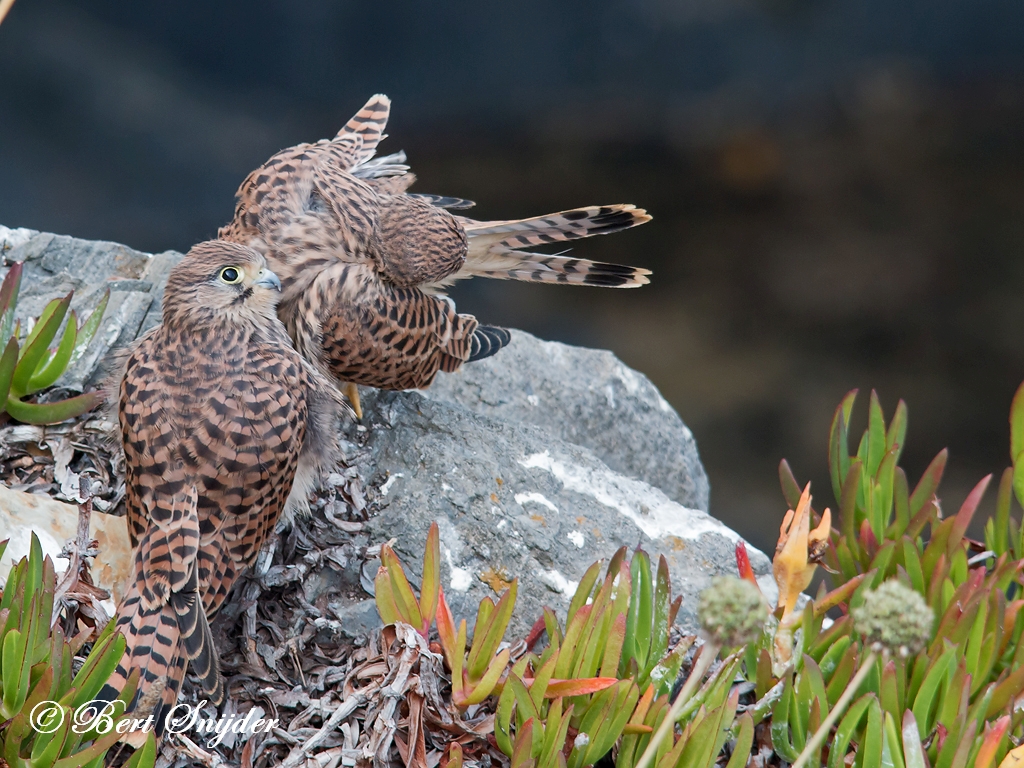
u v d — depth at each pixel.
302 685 6.55
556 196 24.31
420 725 6.06
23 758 5.52
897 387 21.52
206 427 6.40
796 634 6.88
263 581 6.91
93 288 8.66
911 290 23.05
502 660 5.88
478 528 7.50
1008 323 22.50
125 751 6.05
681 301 23.11
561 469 8.05
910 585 6.86
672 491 10.58
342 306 7.72
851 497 7.09
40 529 6.76
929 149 25.58
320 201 8.20
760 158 25.36
